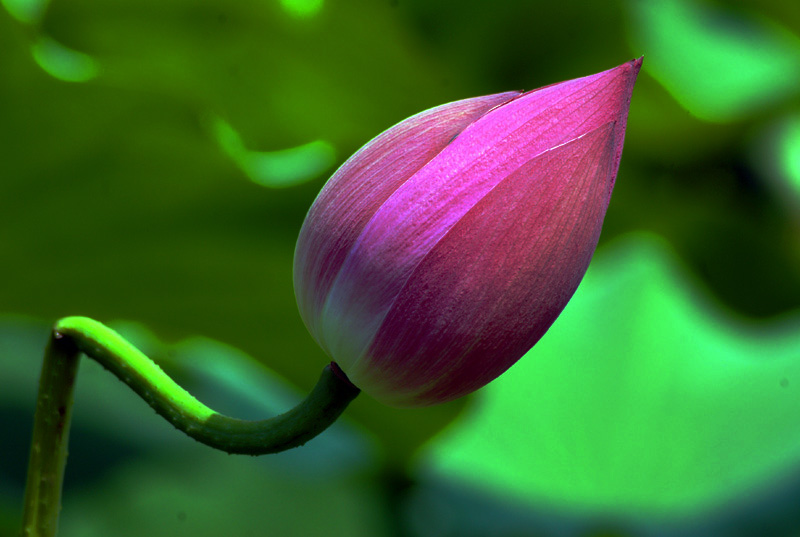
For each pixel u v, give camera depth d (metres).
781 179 1.46
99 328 0.82
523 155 0.81
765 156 1.47
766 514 1.19
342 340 0.82
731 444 1.33
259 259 1.18
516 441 1.33
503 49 1.40
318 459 1.30
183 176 1.10
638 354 1.43
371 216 0.82
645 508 1.24
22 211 1.09
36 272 1.15
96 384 1.36
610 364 1.42
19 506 1.19
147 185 1.10
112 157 1.08
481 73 1.44
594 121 0.81
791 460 1.26
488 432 1.35
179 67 1.33
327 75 1.39
